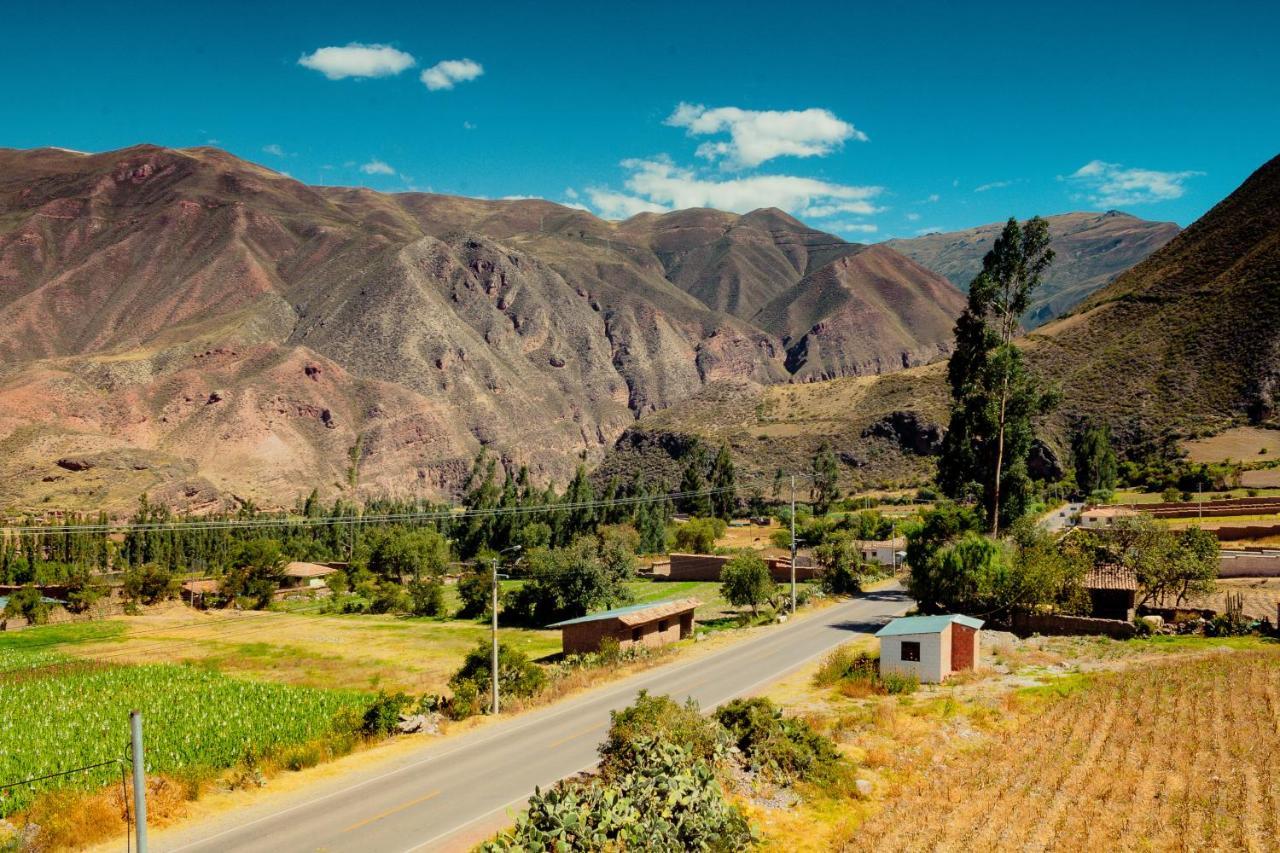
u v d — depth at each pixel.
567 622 61.16
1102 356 172.50
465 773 33.03
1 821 28.55
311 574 124.06
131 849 25.92
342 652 72.19
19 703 49.12
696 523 136.75
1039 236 78.38
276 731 40.31
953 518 84.12
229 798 30.67
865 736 35.53
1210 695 38.78
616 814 24.97
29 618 92.31
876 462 187.12
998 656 50.25
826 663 50.94
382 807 29.42
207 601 108.81
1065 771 30.28
